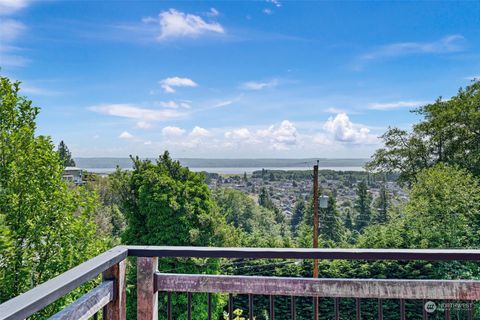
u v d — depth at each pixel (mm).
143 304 1661
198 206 13320
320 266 14062
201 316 11172
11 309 913
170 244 12578
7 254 5984
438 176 16000
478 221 14992
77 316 1302
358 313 1609
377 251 1532
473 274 12242
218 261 12367
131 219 13430
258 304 13617
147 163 14102
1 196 6680
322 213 27859
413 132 22047
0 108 7605
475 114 18562
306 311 13086
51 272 6754
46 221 7016
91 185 21859
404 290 1583
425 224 15102
